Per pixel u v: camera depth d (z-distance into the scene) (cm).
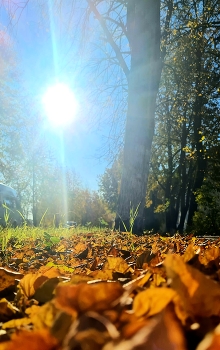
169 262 64
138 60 1013
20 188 3180
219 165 2227
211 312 62
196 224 1831
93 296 59
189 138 2447
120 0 1183
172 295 55
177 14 1570
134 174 973
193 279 63
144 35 1009
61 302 57
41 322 62
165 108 2147
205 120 2180
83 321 48
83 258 295
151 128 1024
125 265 139
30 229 698
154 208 2828
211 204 1811
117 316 54
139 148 992
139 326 46
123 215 944
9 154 2903
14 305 96
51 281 96
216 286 62
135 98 1011
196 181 2286
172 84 1980
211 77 1819
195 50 1695
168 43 1504
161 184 2692
